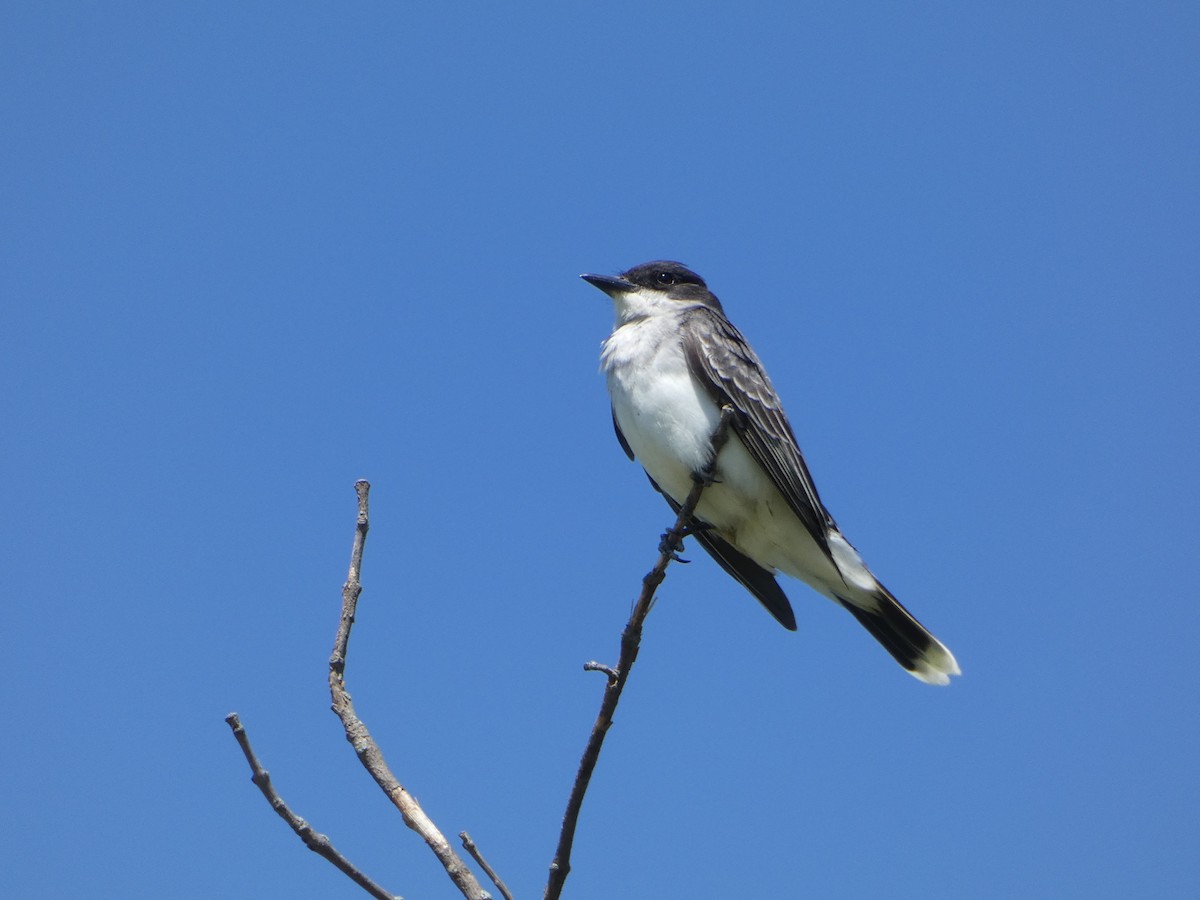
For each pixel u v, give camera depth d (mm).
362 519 6645
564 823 6004
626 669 6578
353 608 6434
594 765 6047
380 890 5723
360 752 6105
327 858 5719
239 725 5770
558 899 6039
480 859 6387
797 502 10648
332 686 6266
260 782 5758
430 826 5934
